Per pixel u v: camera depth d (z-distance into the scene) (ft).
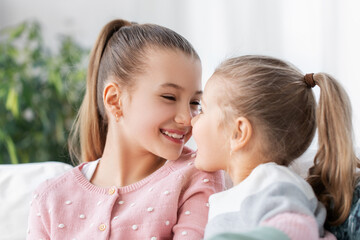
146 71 3.09
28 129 7.17
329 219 2.62
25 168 4.18
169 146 3.09
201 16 7.46
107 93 3.26
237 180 2.73
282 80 2.65
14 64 7.22
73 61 7.26
